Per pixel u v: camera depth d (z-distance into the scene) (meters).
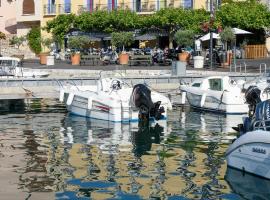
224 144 19.42
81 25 58.12
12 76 38.22
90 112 25.95
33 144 19.55
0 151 18.30
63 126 23.64
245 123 16.77
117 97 25.34
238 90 27.47
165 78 34.94
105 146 19.27
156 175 15.23
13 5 73.25
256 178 14.80
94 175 15.20
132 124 24.28
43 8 66.56
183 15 53.50
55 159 17.11
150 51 50.09
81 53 51.47
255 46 52.47
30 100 32.34
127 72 41.06
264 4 54.78
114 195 13.47
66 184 14.32
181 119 25.67
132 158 17.30
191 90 29.20
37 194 13.50
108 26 57.03
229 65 43.56
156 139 20.61
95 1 62.56
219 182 14.52
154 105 24.86
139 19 55.41
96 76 37.44
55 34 59.81
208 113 27.67
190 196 13.41
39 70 43.28
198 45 49.91
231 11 51.53
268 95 24.88
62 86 30.34
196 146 19.14
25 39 65.88
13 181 14.57
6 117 26.20
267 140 14.44
